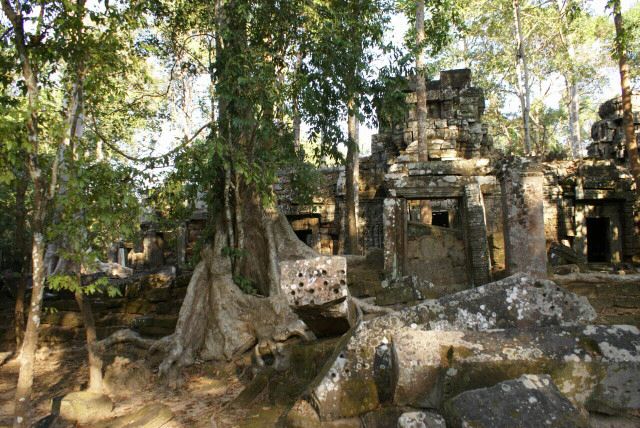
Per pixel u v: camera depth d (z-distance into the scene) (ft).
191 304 29.27
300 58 35.47
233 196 32.12
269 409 18.80
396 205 39.06
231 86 28.17
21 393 15.49
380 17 35.91
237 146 29.22
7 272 47.96
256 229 32.01
